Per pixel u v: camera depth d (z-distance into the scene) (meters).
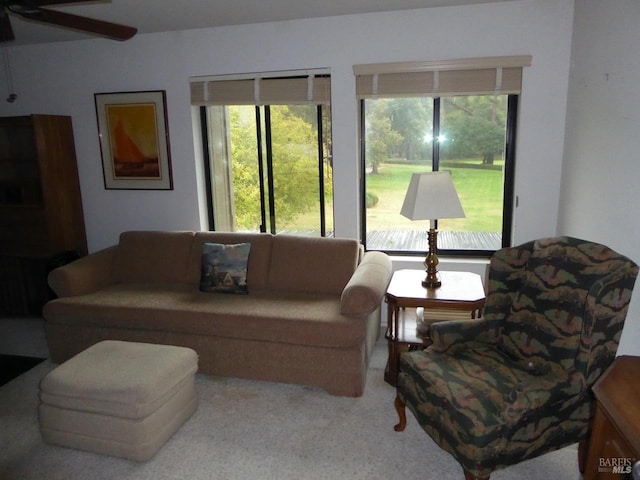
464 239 3.53
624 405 1.40
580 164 2.75
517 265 2.25
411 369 2.11
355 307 2.56
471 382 1.91
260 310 2.79
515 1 3.00
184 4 2.94
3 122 3.71
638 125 2.00
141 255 3.55
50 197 3.79
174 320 2.84
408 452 2.18
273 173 3.78
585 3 2.71
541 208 3.21
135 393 2.05
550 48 3.01
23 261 3.97
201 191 3.89
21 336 3.64
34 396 2.74
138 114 3.82
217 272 3.17
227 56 3.54
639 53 2.00
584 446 1.95
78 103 3.94
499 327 2.26
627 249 2.10
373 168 3.57
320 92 3.42
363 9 3.13
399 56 3.23
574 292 1.95
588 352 1.80
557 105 3.06
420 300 2.57
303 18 3.32
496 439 1.69
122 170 3.96
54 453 2.21
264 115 3.68
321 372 2.65
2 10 2.11
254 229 3.93
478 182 3.42
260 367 2.76
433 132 3.41
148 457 2.13
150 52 3.69
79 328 3.05
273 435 2.32
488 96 3.28
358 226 3.59
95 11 3.05
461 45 3.13
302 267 3.20
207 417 2.48
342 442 2.25
